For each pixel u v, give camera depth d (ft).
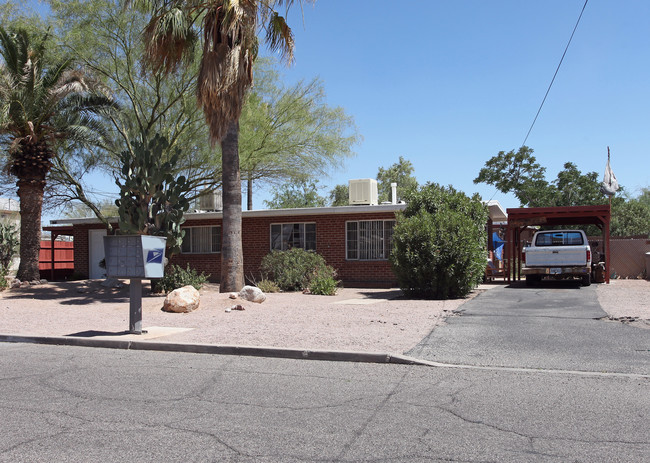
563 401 17.43
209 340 28.19
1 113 55.11
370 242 66.08
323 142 69.00
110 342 28.53
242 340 27.96
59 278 91.81
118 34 61.72
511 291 53.72
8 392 19.06
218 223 72.64
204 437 14.37
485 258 50.14
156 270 30.53
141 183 49.55
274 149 68.28
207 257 72.84
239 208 50.49
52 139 59.72
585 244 60.80
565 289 55.06
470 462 12.59
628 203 135.03
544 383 19.67
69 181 67.62
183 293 39.70
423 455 13.03
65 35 60.08
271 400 17.93
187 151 67.05
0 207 102.89
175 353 26.53
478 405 17.10
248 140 65.21
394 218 64.64
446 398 17.94
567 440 13.96
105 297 51.75
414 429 14.89
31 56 57.47
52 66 60.44
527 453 13.11
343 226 66.90
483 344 26.35
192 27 57.41
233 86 47.73
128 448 13.58
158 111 67.00
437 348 25.50
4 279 58.23
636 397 17.79
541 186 121.70
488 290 55.62
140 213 49.65
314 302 44.68
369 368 22.68
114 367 23.26
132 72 63.82
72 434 14.64
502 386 19.38
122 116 64.34
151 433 14.70
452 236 47.14
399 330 30.40
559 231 61.82
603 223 66.95
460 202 53.31
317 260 60.75
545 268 58.03
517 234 73.72
